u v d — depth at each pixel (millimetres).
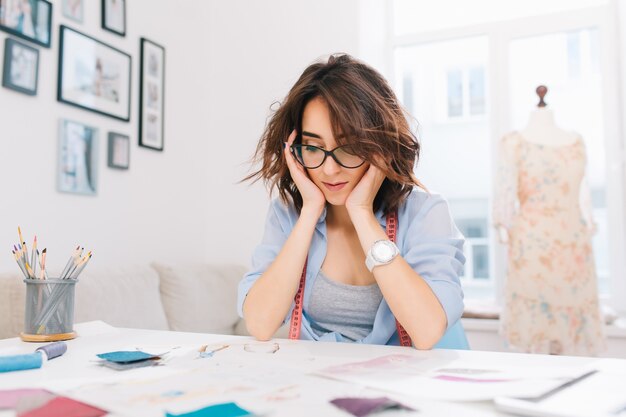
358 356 764
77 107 2080
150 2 2561
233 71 3008
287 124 1065
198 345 873
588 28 2779
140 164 2461
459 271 1013
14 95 1833
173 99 2723
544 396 530
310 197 1037
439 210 1062
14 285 1550
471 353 793
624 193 2664
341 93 935
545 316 2123
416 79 3301
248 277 1082
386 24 3217
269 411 480
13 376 645
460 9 3111
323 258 1099
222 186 2957
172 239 2678
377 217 1111
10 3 1795
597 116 2773
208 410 480
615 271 2666
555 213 2141
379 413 486
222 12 3070
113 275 1929
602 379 606
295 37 2898
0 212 1780
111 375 644
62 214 2021
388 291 899
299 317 1051
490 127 2934
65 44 2023
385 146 967
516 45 2936
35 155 1911
